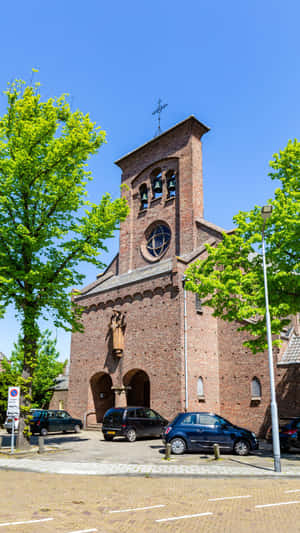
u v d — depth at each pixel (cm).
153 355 2447
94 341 2883
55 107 1709
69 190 1727
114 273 3259
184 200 2877
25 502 838
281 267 1634
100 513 766
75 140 1658
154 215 3072
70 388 2964
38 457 1476
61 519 720
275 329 1622
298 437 1689
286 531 671
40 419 2486
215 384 2452
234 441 1584
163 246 2961
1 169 1641
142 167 3247
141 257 3070
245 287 1697
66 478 1112
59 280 1764
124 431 2033
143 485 1036
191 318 2412
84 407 2811
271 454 1620
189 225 2795
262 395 2277
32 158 1612
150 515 756
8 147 1664
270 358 1370
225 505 837
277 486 1047
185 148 2975
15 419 1543
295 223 1548
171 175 3086
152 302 2553
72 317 1844
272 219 1659
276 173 1791
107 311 2852
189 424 1633
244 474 1170
